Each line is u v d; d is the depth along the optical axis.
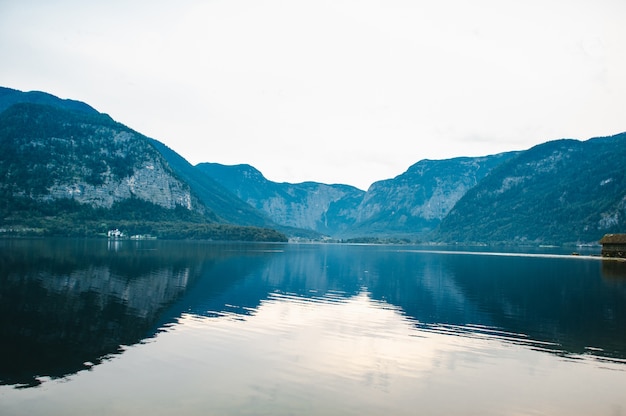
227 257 130.88
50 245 153.75
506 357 31.94
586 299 58.12
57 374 26.55
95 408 22.16
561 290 66.75
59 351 30.73
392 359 31.09
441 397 24.66
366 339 36.25
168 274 77.56
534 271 100.31
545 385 26.67
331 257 157.38
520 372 28.83
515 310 49.84
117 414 21.56
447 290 66.25
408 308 50.75
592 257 167.50
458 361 30.91
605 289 68.19
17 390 24.14
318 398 24.00
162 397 23.59
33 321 38.44
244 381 26.16
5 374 26.31
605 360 31.42
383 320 43.81
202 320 41.47
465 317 45.72
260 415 21.75
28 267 77.38
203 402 23.09
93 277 68.38
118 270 80.25
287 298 56.09
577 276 88.44
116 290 56.88
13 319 38.81
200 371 27.64
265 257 139.25
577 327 41.41
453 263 128.50
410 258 156.88
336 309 49.38
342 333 38.09
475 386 26.36
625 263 129.75
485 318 45.31
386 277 85.56
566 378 27.86
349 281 77.56
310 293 61.12
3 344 31.78
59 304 46.12
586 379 27.72
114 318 41.00
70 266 82.81
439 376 27.91
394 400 24.08
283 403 23.25
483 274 92.56
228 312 45.62
